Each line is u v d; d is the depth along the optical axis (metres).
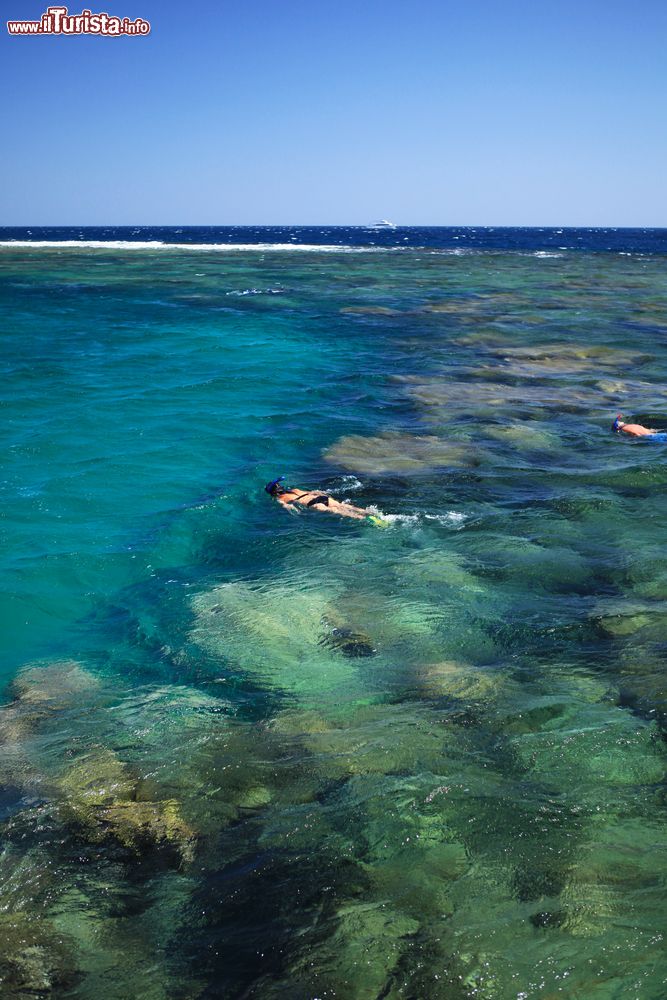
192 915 4.37
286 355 22.08
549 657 7.05
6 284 39.28
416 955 4.04
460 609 8.02
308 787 5.37
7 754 5.81
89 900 4.48
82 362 20.33
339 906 4.37
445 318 29.27
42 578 8.82
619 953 4.00
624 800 5.13
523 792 5.22
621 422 15.07
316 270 51.62
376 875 4.58
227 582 8.78
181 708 6.41
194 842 4.91
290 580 8.79
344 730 6.01
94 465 12.63
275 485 11.57
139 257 64.56
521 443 14.21
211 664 7.11
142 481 12.06
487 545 9.68
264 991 3.88
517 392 18.33
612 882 4.45
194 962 4.07
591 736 5.80
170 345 23.05
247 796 5.32
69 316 28.36
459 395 17.95
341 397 17.62
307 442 14.29
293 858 4.74
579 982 3.86
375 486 12.06
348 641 7.45
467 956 4.02
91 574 8.99
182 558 9.48
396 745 5.77
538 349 23.48
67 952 4.14
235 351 22.42
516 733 5.89
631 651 7.09
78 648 7.49
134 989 3.93
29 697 6.63
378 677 6.81
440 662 7.04
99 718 6.30
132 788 5.43
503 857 4.67
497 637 7.45
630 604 8.03
